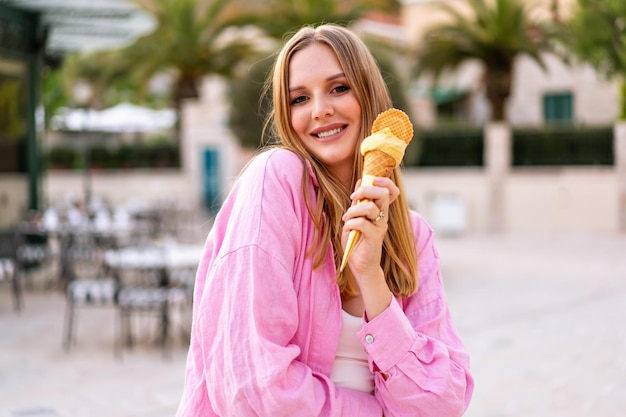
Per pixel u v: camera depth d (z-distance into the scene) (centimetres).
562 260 1251
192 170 2203
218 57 2098
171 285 718
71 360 644
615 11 1559
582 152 1742
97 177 2311
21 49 1138
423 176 1875
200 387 154
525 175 1786
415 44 1997
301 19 1806
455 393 157
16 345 701
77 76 2280
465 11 2302
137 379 582
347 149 162
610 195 1716
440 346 160
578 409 484
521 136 1792
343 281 156
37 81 1176
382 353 151
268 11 1877
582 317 779
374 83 164
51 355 662
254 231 148
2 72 1113
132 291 671
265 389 140
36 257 1007
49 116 2353
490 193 1809
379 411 155
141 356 659
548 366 589
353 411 152
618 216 1708
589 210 1738
